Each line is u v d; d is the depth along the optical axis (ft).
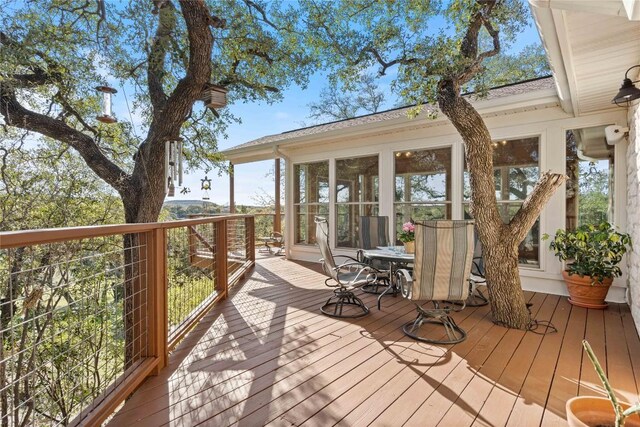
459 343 9.48
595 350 8.95
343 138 21.65
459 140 17.57
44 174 18.47
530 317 11.30
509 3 11.32
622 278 13.57
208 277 13.92
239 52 16.93
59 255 9.56
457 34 10.75
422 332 10.36
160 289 7.87
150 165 15.89
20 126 15.70
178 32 15.97
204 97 15.26
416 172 19.22
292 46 17.06
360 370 7.91
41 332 8.35
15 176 17.69
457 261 9.84
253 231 22.56
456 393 6.90
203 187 22.72
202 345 9.37
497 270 10.96
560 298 14.25
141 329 7.63
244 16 16.05
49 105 16.88
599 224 12.92
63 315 9.13
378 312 12.46
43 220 18.37
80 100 17.07
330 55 15.64
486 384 7.25
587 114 14.24
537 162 15.49
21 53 13.42
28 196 17.92
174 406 6.44
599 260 12.45
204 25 13.79
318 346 9.31
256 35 16.40
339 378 7.54
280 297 14.56
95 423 5.36
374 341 9.66
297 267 22.06
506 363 8.23
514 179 16.12
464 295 10.12
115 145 19.60
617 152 13.65
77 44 14.58
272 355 8.73
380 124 18.90
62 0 13.75
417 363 8.25
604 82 10.79
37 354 8.58
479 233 11.24
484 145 11.00
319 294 15.12
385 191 20.33
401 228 19.77
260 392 6.95
